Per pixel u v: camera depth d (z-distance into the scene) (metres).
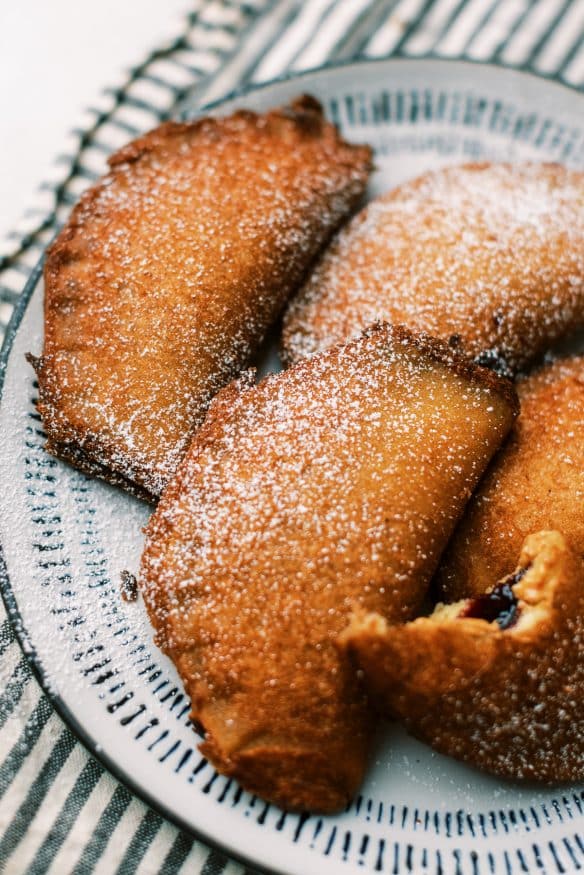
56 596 0.35
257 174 0.39
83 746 0.34
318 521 0.33
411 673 0.32
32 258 0.40
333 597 0.33
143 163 0.39
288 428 0.34
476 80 0.42
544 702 0.32
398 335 0.36
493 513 0.35
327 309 0.38
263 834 0.32
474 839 0.33
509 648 0.32
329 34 0.45
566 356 0.39
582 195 0.39
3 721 0.35
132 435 0.36
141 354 0.36
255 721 0.32
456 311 0.37
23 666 0.35
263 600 0.33
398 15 0.45
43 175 0.43
